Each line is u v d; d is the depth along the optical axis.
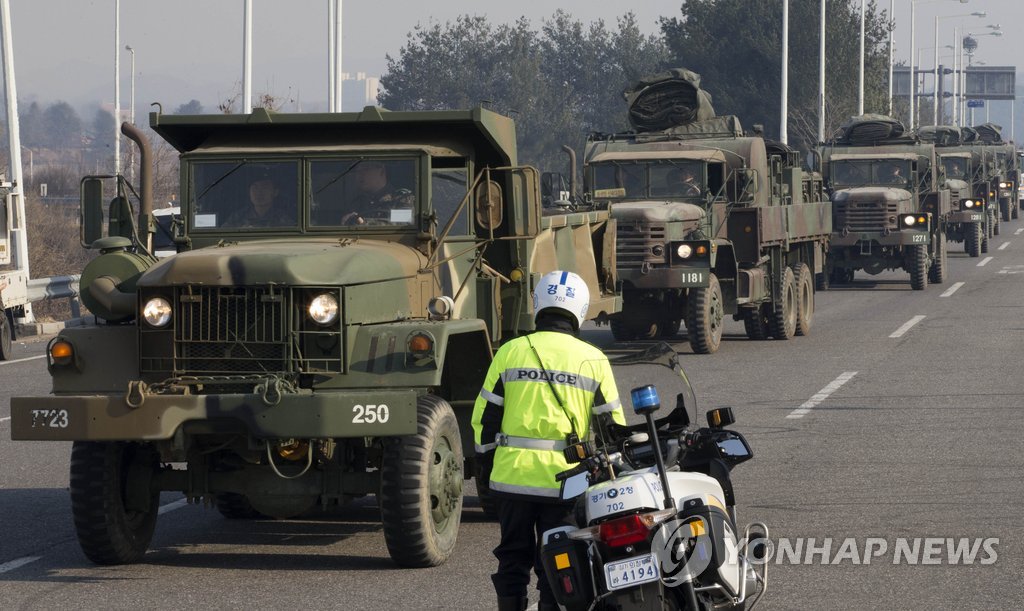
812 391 65.75
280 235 40.00
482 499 40.72
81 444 35.19
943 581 32.34
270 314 34.59
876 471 45.72
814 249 103.38
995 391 64.62
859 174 141.25
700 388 67.31
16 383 75.12
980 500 41.06
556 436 25.80
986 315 105.81
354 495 35.38
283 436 33.19
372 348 34.72
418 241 39.47
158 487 35.94
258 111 41.59
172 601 31.94
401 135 41.88
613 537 22.52
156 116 41.94
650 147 91.62
